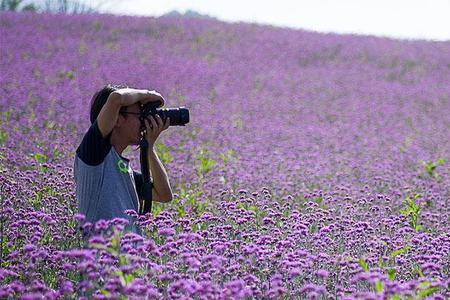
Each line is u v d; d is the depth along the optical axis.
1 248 7.52
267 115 29.03
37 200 10.19
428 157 21.11
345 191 14.14
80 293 6.15
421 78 42.03
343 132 26.39
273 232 8.67
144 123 7.06
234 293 5.87
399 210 11.98
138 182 7.57
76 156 6.89
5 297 5.81
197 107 29.09
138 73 33.69
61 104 25.38
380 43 50.47
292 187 14.81
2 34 39.66
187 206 11.50
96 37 42.81
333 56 45.72
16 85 28.16
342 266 7.31
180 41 44.81
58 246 7.79
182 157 17.81
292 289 6.80
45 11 47.81
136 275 6.34
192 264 6.41
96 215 6.84
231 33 48.34
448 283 6.61
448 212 12.30
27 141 17.66
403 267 7.80
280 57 43.56
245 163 17.52
